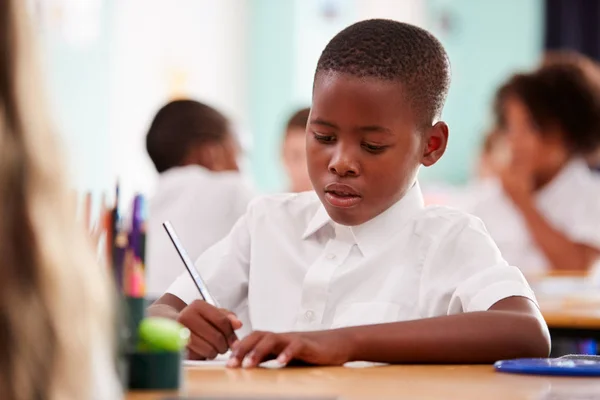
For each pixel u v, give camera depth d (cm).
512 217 429
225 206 272
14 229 61
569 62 426
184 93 648
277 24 689
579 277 379
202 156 287
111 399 70
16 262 61
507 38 671
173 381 104
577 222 426
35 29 63
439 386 112
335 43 155
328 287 163
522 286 152
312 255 170
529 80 423
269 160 691
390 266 163
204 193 272
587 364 127
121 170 606
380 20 158
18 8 62
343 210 154
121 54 607
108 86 594
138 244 109
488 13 675
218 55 673
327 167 153
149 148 292
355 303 162
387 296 161
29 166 61
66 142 64
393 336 137
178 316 148
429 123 159
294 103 687
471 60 677
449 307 158
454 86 679
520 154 424
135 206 110
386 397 100
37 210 61
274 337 131
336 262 165
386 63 151
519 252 426
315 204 174
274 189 688
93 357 66
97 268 67
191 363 137
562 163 430
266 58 691
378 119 150
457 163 675
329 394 102
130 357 103
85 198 111
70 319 63
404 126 153
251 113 693
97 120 587
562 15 637
